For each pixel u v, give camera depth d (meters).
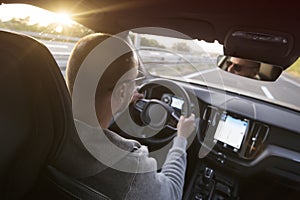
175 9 1.08
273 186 2.22
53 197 0.88
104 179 0.87
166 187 1.05
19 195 0.95
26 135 0.86
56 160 0.85
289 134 2.05
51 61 0.80
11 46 0.80
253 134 2.13
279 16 0.83
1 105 0.81
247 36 0.97
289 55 0.93
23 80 0.82
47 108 0.81
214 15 1.00
